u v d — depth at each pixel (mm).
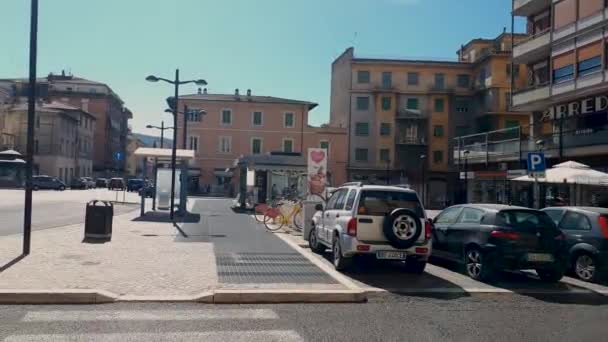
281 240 15555
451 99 64438
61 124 67062
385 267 11758
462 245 10844
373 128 64500
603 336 6559
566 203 25797
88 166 81188
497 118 59500
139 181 61312
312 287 8766
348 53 67562
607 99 27703
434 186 64188
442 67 64812
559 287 9938
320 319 7137
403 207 10594
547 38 31594
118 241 13703
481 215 10633
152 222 20031
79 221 19531
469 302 8508
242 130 67312
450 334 6516
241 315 7273
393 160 64312
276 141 67562
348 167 64375
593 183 18016
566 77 29812
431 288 9469
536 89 32406
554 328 6926
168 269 9992
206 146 66938
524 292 9398
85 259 10695
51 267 9727
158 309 7492
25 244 11062
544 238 9961
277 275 9898
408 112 64188
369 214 10375
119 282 8773
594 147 26047
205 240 14758
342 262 10680
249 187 29984
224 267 10586
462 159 39156
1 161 54875
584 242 10766
